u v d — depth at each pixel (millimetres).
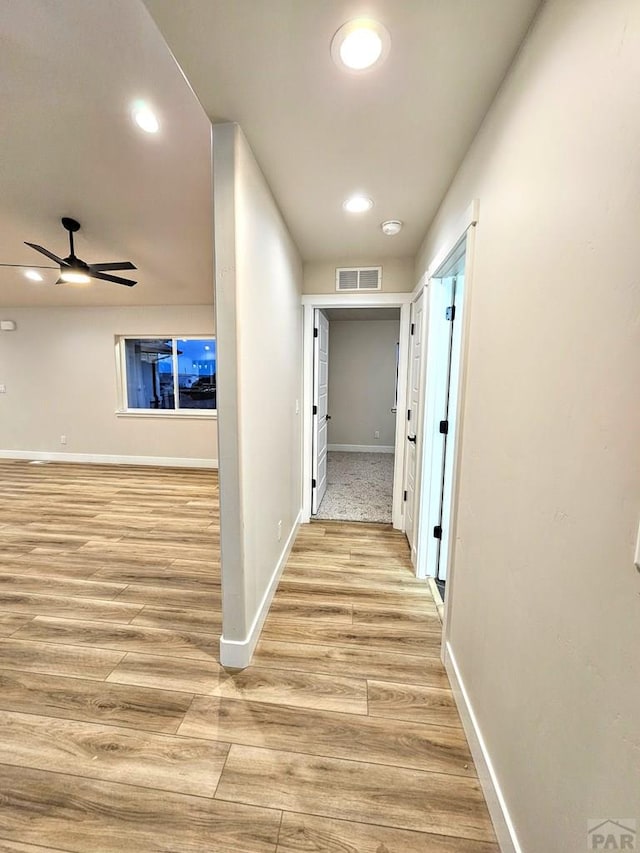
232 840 1118
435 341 2451
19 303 5371
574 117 841
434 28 1071
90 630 2045
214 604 2287
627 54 670
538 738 954
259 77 1257
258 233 1812
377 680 1721
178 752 1378
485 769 1254
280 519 2564
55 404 5762
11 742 1411
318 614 2195
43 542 3111
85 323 5527
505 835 1091
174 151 2375
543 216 981
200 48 1149
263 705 1579
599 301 752
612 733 695
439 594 2414
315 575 2625
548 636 920
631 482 658
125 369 5707
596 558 750
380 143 1618
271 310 2107
